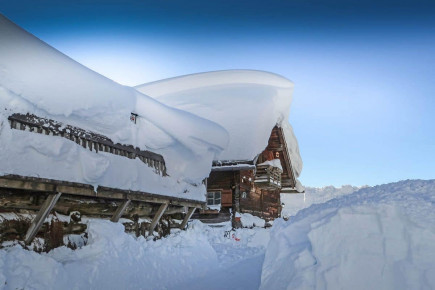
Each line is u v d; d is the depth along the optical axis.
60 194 5.94
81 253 6.32
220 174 17.77
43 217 5.80
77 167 6.25
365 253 3.62
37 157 5.55
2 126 5.08
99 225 6.93
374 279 3.43
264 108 16.55
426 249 3.31
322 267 3.83
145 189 8.15
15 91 5.30
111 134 7.30
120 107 7.40
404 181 4.84
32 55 5.58
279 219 6.05
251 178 18.91
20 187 5.30
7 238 5.50
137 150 8.15
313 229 4.21
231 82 17.61
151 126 8.59
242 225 16.58
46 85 5.76
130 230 8.55
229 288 6.86
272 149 19.77
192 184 10.55
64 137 6.16
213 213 17.12
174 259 8.29
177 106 15.73
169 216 10.72
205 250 9.73
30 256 5.28
